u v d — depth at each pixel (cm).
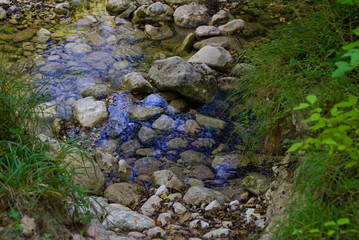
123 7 796
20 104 312
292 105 337
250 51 474
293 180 330
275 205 332
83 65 629
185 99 564
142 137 501
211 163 462
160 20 773
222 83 589
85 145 481
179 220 364
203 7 787
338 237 229
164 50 685
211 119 529
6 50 645
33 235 235
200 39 705
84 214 273
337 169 253
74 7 808
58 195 262
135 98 568
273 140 423
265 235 302
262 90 415
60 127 502
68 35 710
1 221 232
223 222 352
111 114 535
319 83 334
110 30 736
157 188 423
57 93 568
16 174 254
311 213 254
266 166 442
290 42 397
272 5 819
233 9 808
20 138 274
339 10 367
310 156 285
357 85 297
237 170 448
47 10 782
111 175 441
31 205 245
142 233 333
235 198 405
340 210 242
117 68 628
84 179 402
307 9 679
